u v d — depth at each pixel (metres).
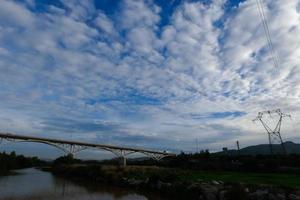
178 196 33.75
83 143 107.19
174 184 36.78
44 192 44.12
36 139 93.31
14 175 85.25
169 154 132.62
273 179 38.88
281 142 86.88
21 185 54.56
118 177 53.19
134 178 49.59
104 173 59.22
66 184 56.53
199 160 79.88
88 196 39.50
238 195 27.38
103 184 54.03
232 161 69.12
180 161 83.50
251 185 30.42
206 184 33.50
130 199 35.81
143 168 61.03
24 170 119.88
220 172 56.44
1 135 84.19
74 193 42.75
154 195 37.78
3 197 39.22
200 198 30.02
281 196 25.80
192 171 60.31
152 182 42.25
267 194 26.64
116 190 44.88
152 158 126.19
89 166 74.00
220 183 33.97
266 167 55.31
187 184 34.72
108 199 36.50
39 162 173.88
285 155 66.00
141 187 43.84
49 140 97.31
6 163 108.31
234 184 31.30
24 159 139.62
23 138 90.12
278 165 55.47
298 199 24.84
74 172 79.38
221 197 28.34
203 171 60.66
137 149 119.62
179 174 48.56
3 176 79.00
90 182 59.34
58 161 112.88
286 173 51.22
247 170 57.97
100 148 110.38
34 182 61.53
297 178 40.38
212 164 67.38
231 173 52.94
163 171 56.66
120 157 116.00
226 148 113.56
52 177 77.69
